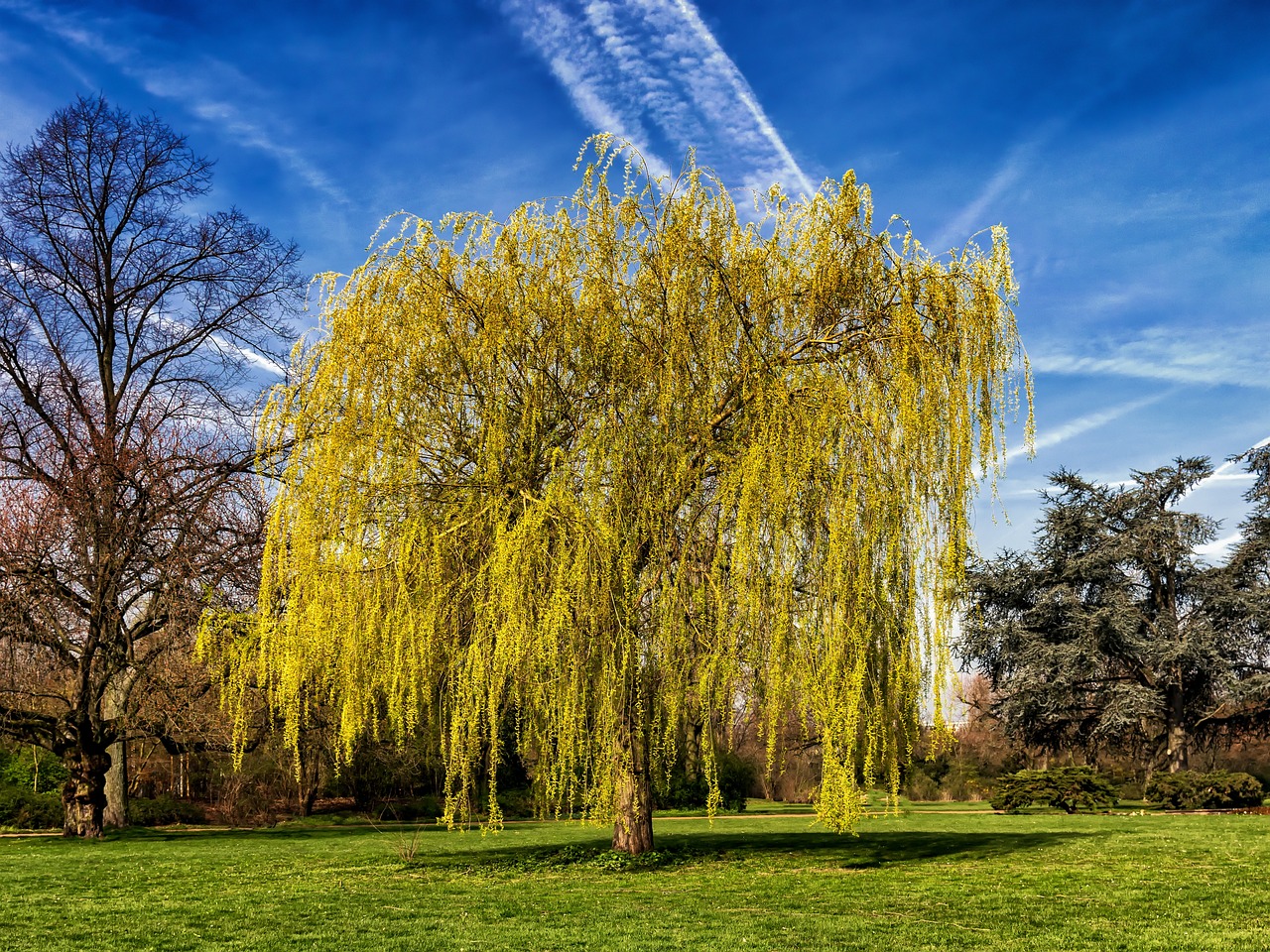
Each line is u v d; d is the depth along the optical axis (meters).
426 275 12.16
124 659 18.88
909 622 11.05
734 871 12.59
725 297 11.79
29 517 18.33
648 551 11.70
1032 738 36.62
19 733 19.48
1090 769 28.53
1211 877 11.92
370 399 11.73
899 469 11.17
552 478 11.30
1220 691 34.31
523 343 11.91
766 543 10.98
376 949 8.27
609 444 11.30
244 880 12.83
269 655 12.31
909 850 14.89
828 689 10.73
